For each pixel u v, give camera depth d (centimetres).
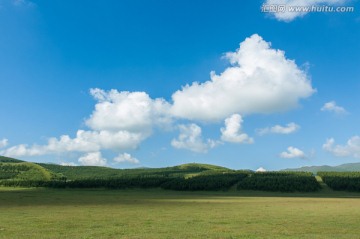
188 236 4016
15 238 3797
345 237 4053
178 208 8806
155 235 4069
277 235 4175
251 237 4000
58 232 4256
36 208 8231
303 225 5219
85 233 4184
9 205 9288
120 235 4056
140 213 7081
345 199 15700
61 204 9906
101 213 6969
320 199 15575
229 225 5134
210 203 11594
